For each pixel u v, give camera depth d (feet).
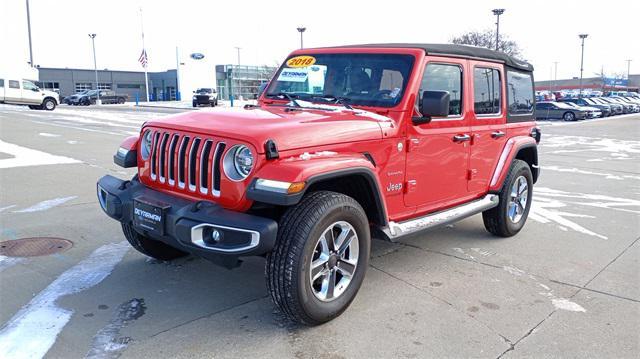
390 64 14.80
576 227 21.65
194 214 11.19
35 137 50.11
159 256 15.80
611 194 29.30
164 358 10.65
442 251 18.07
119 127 64.34
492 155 18.28
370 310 13.10
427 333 11.98
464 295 14.21
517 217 20.15
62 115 89.35
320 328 12.07
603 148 56.03
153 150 13.32
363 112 14.02
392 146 13.83
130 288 14.10
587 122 107.45
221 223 10.80
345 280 12.57
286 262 11.06
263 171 10.99
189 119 13.10
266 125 11.85
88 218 20.97
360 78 15.17
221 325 12.10
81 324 12.00
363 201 13.38
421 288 14.62
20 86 108.68
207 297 13.64
